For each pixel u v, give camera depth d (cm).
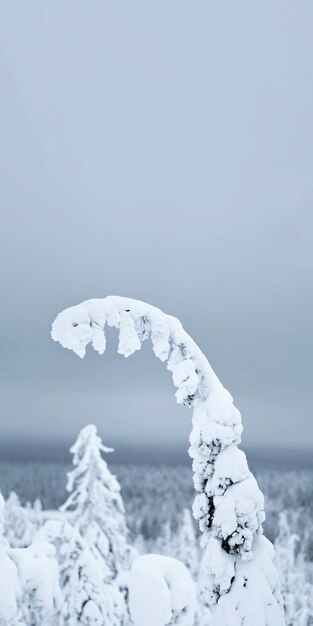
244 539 712
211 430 738
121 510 2786
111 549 2614
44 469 17575
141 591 716
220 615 704
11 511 3784
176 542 6331
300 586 4550
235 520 709
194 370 755
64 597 1911
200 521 745
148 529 13438
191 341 777
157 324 762
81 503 2719
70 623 1867
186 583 728
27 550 880
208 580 727
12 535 3744
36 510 4722
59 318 751
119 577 2498
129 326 756
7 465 18000
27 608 870
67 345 746
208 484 741
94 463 2784
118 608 2258
